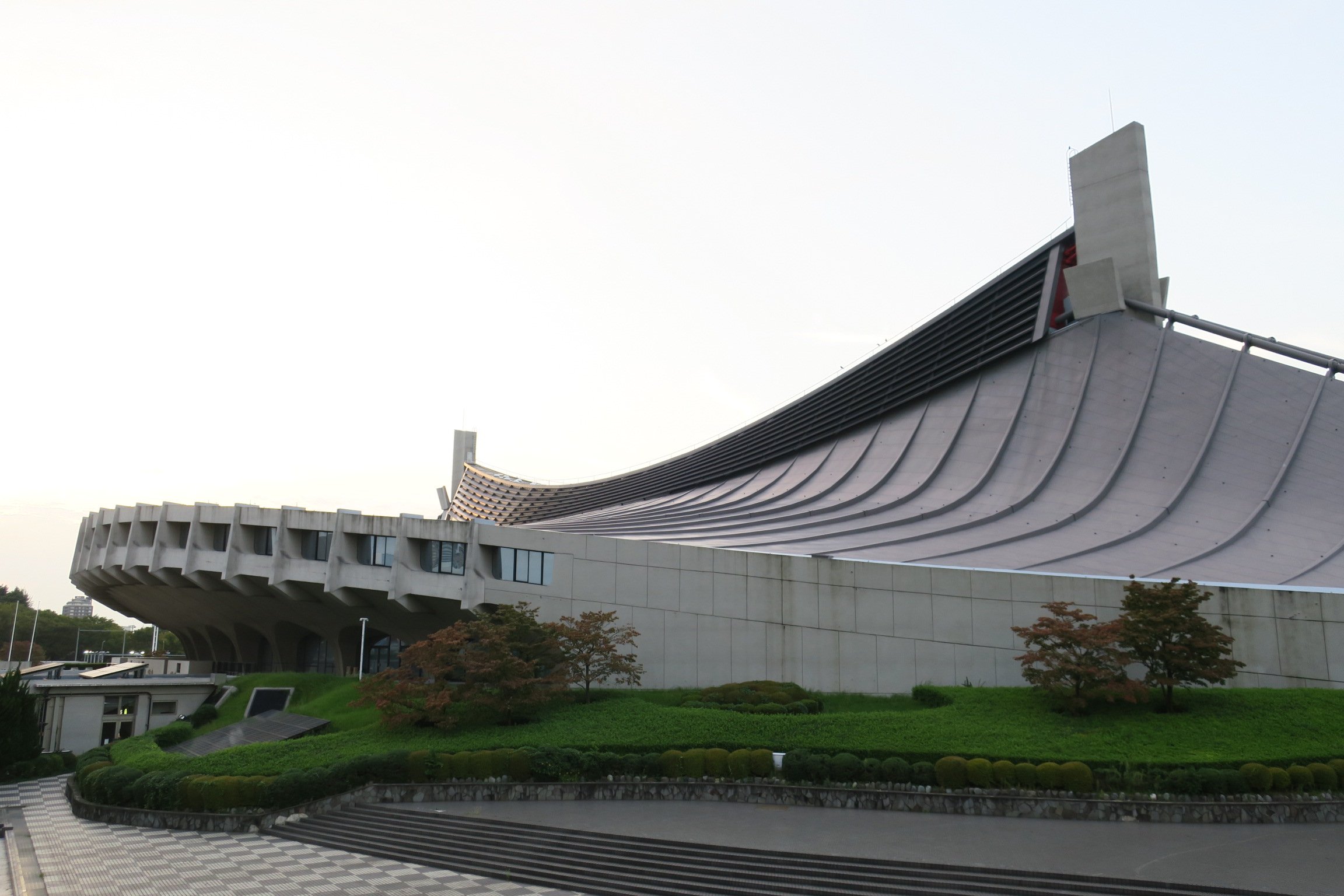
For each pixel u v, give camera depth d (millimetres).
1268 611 29391
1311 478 34844
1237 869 17547
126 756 35344
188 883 20453
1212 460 37312
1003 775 23859
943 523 39375
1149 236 44281
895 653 33469
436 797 26578
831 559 35000
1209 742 24625
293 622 50938
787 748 27172
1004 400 45344
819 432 54656
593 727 29672
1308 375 38125
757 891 18156
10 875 21375
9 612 125812
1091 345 44219
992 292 48688
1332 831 20891
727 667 35438
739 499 51094
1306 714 26047
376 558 42438
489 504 93062
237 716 43469
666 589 36625
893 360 52250
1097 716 27109
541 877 20062
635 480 71562
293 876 20969
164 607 57906
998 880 17438
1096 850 19172
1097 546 35031
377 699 31328
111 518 53594
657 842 20578
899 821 22578
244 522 45312
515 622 32062
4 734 39500
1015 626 31359
